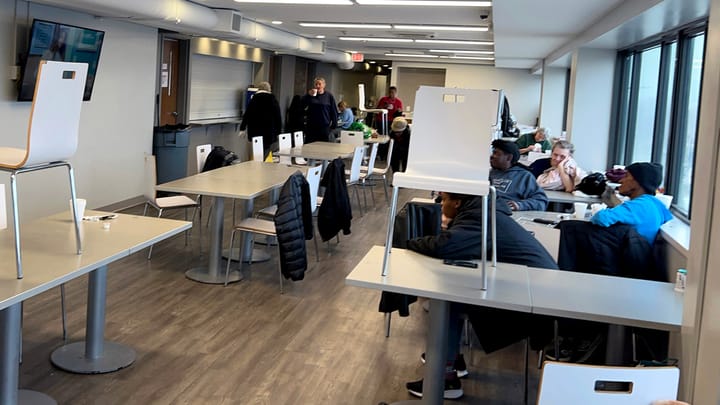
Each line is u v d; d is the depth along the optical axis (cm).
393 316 492
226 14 842
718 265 233
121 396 345
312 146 943
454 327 346
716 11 254
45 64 255
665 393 193
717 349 229
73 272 279
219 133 1193
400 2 707
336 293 539
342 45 1417
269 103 1066
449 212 360
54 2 605
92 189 761
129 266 575
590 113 798
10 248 310
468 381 394
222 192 523
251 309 490
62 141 279
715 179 243
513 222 343
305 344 430
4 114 617
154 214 791
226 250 646
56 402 331
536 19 645
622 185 425
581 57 791
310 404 350
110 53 773
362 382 380
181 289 525
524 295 280
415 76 1973
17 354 303
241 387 364
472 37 1055
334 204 646
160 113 991
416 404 345
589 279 316
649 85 717
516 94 1844
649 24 530
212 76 1204
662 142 641
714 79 250
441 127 278
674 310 279
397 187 277
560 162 638
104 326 402
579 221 387
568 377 189
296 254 526
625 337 320
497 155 557
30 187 655
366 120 1750
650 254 376
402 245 393
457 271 306
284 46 1144
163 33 934
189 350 409
